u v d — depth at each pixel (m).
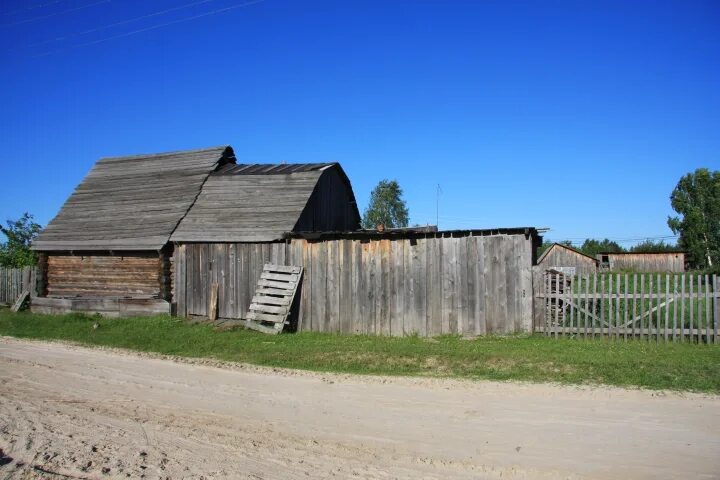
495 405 8.18
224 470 6.01
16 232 31.78
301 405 8.52
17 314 21.31
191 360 12.72
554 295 14.20
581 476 5.61
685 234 61.34
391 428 7.30
